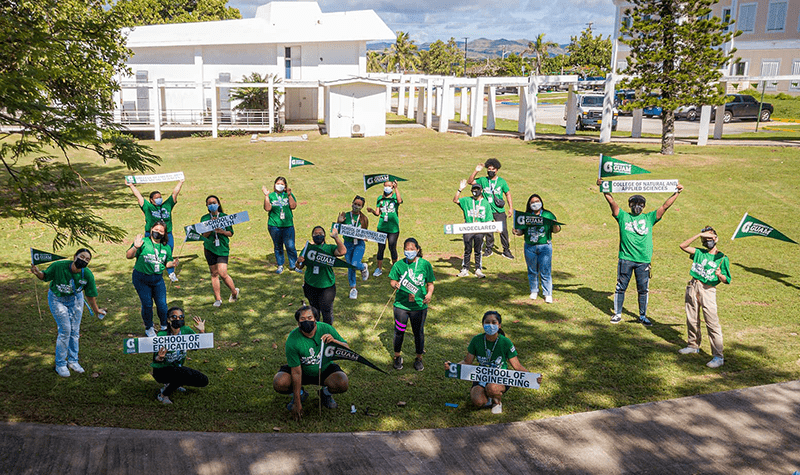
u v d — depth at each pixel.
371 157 26.20
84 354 8.49
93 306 8.33
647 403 7.10
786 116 38.53
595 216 16.19
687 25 21.50
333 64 40.03
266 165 24.84
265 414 7.02
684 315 9.96
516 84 29.80
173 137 35.44
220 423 6.81
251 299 10.77
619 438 6.40
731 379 7.73
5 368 8.02
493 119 34.62
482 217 11.77
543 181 19.67
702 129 25.02
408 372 8.07
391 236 12.12
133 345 6.86
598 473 5.82
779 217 15.28
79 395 7.38
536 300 10.74
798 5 39.81
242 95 36.28
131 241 14.60
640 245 9.33
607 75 26.73
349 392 7.53
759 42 42.12
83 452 6.14
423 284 7.86
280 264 12.26
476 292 11.15
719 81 25.12
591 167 21.55
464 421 6.85
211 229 10.09
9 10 9.53
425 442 6.38
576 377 7.85
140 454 6.12
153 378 7.89
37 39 8.08
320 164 24.69
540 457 6.09
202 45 37.28
